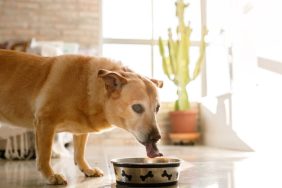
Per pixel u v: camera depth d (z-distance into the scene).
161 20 6.14
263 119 3.70
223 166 2.63
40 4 5.85
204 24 6.00
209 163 2.83
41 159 1.90
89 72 1.95
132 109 1.81
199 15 6.17
